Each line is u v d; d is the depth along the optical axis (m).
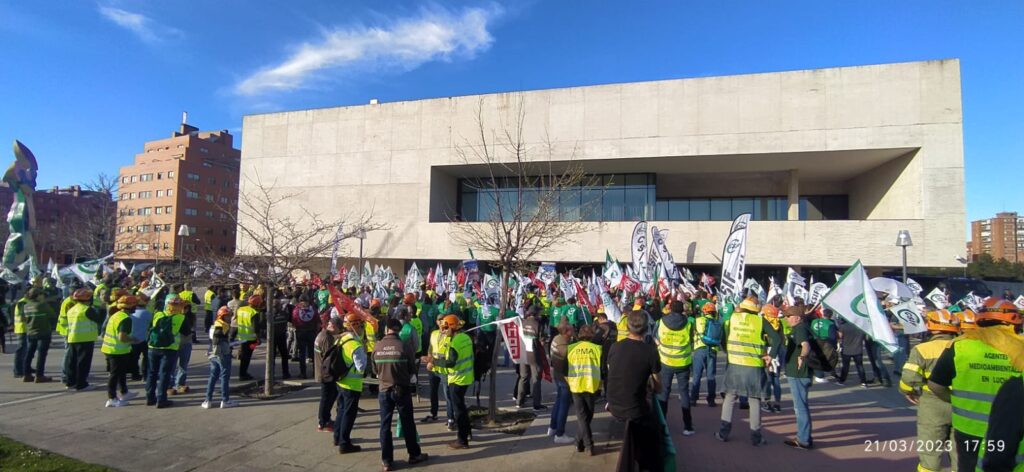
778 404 8.62
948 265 24.86
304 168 35.81
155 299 11.91
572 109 30.73
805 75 27.47
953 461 4.79
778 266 29.45
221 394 8.87
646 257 20.92
